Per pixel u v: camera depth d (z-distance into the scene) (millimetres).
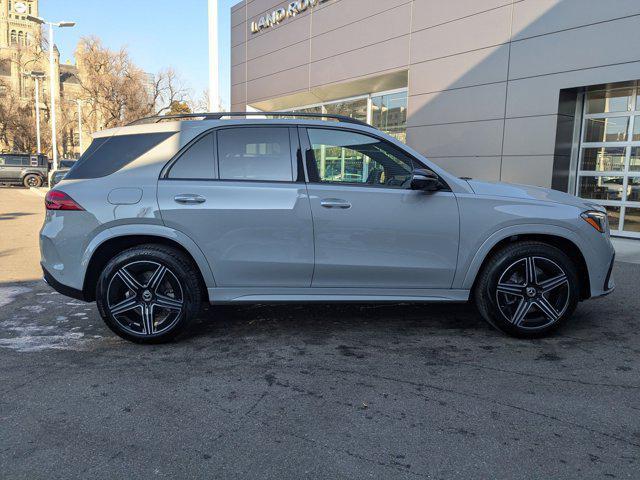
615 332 4438
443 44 12812
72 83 100625
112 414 3004
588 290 4293
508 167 11523
